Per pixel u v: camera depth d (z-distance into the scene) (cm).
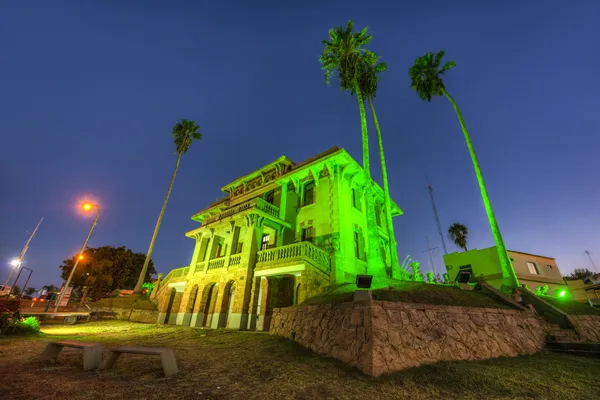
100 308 2491
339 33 1875
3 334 1081
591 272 4938
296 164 2345
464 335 804
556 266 3123
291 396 483
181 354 769
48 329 1464
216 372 598
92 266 3866
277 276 1602
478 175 1819
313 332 859
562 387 559
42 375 529
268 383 543
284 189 2192
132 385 491
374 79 1916
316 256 1516
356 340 682
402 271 2073
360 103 1742
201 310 1841
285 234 2000
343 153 1909
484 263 2938
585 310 1223
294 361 704
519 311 1055
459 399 499
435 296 966
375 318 670
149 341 1048
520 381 589
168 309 2144
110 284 4003
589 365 726
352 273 1730
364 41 1867
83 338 1112
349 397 492
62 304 2697
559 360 789
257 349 843
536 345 950
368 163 1597
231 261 1795
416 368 645
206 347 902
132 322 2108
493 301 1113
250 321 1525
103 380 513
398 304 746
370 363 606
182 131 3725
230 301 1822
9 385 463
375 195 2570
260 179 2581
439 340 748
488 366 691
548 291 2873
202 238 2208
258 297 1599
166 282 2312
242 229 2161
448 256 3275
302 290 1376
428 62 2197
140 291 2772
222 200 2905
